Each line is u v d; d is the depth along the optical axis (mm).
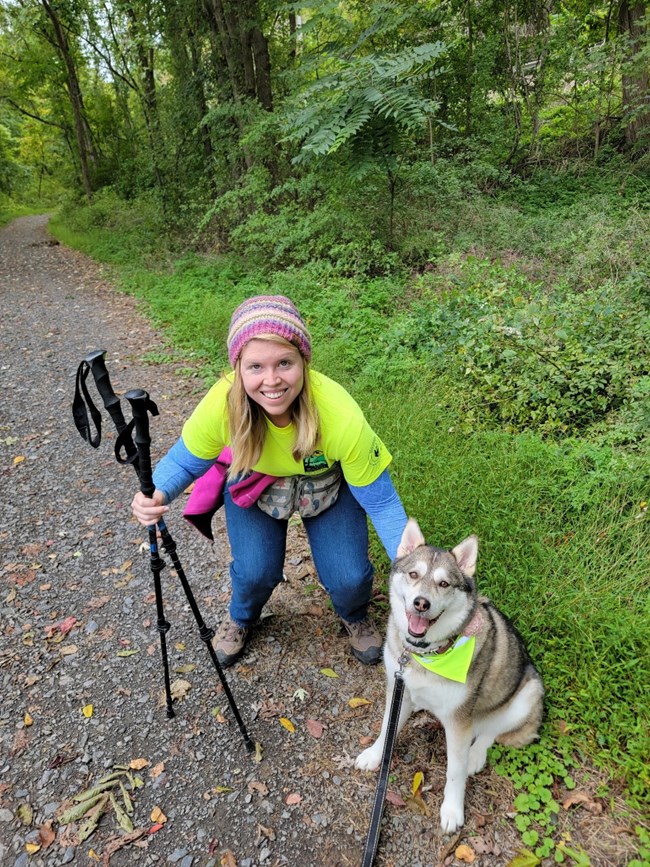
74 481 5031
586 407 4605
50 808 2451
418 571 2240
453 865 2201
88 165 25859
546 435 4574
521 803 2338
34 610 3561
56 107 27938
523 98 13562
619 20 12109
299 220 9453
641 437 4129
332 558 2834
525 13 12828
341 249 8539
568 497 3699
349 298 7680
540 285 6301
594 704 2576
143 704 2928
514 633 2523
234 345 2238
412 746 2668
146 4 14680
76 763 2639
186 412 6254
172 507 4668
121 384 7055
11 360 8031
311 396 2404
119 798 2492
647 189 10141
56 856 2279
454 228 9125
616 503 3547
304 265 9297
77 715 2871
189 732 2773
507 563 3312
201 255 12828
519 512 3596
